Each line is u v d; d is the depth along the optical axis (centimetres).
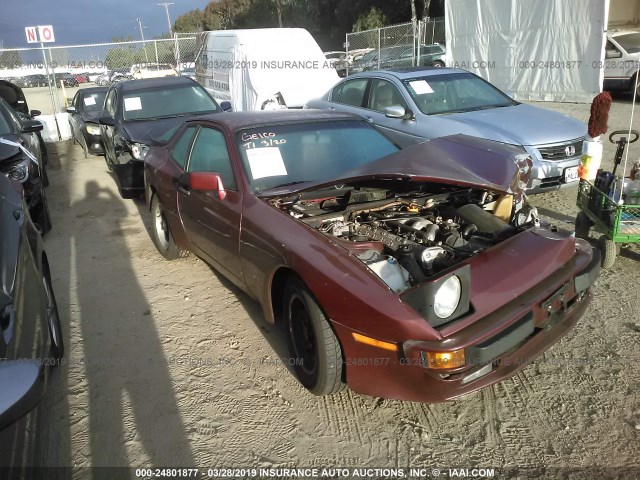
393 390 263
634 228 425
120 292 466
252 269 341
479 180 340
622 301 400
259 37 1141
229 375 339
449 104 698
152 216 539
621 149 469
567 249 299
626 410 288
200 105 853
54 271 519
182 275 495
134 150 701
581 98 1371
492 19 1519
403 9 3284
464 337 242
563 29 1363
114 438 288
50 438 289
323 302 272
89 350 375
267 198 348
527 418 288
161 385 332
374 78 763
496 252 289
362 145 415
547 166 580
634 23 1652
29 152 620
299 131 412
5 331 228
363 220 350
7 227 302
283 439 283
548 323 283
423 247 298
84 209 728
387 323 248
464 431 282
